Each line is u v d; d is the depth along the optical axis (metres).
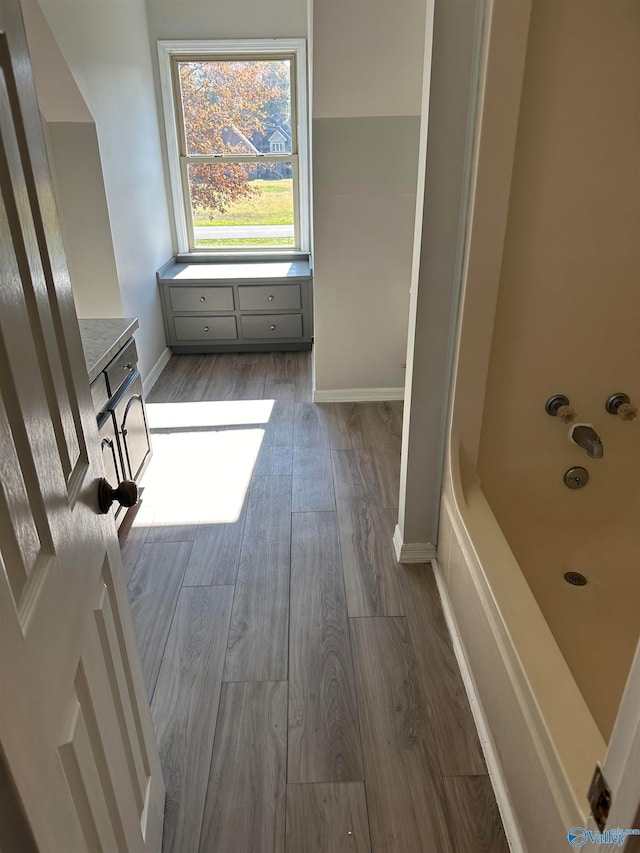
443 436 2.07
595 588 1.94
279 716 1.69
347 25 2.46
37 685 0.68
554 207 1.69
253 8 4.07
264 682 1.79
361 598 2.12
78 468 0.93
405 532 2.25
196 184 4.62
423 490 2.17
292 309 4.49
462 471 1.96
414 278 1.90
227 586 2.19
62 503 0.82
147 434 2.93
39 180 0.82
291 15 4.09
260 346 4.66
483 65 1.52
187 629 2.00
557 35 1.50
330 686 1.78
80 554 0.90
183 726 1.66
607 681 1.62
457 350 1.85
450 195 1.73
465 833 1.39
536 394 1.93
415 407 2.02
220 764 1.56
